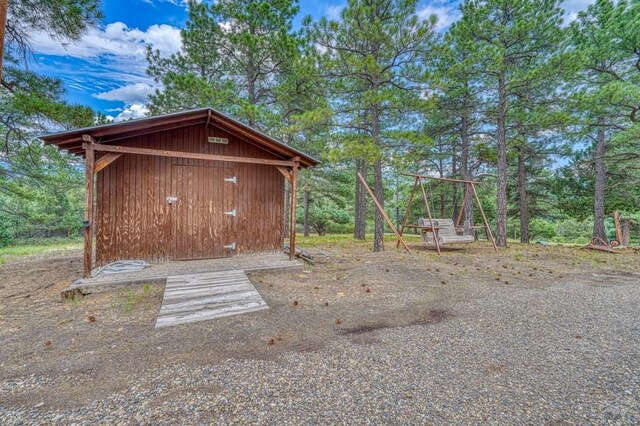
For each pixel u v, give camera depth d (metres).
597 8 8.99
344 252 8.70
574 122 8.70
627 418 1.79
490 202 16.88
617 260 7.55
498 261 7.25
